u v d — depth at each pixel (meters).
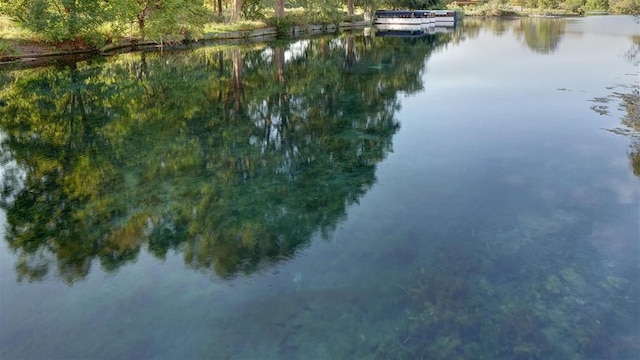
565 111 12.91
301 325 4.57
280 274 5.50
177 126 12.54
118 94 16.81
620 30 39.09
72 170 9.23
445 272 5.43
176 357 4.18
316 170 9.11
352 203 7.48
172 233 6.64
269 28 39.16
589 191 7.63
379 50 29.58
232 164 9.59
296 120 13.16
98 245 6.30
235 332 4.48
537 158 9.26
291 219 7.02
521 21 55.97
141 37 29.41
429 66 22.53
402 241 6.20
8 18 26.52
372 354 4.13
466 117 12.69
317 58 26.23
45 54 24.88
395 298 4.95
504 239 6.17
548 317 4.60
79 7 25.14
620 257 5.67
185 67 22.88
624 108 12.98
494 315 4.63
